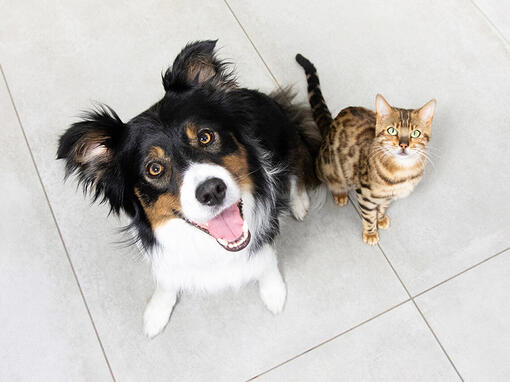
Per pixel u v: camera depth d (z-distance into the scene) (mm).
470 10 1069
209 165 599
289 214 919
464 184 931
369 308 863
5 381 833
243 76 1034
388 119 721
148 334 853
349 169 809
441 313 850
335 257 901
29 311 873
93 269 900
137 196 650
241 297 879
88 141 612
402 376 819
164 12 1093
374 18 1068
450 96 996
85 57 1060
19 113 1013
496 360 816
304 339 849
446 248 892
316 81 956
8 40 1073
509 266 871
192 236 681
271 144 756
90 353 849
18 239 917
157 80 1039
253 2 1093
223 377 833
